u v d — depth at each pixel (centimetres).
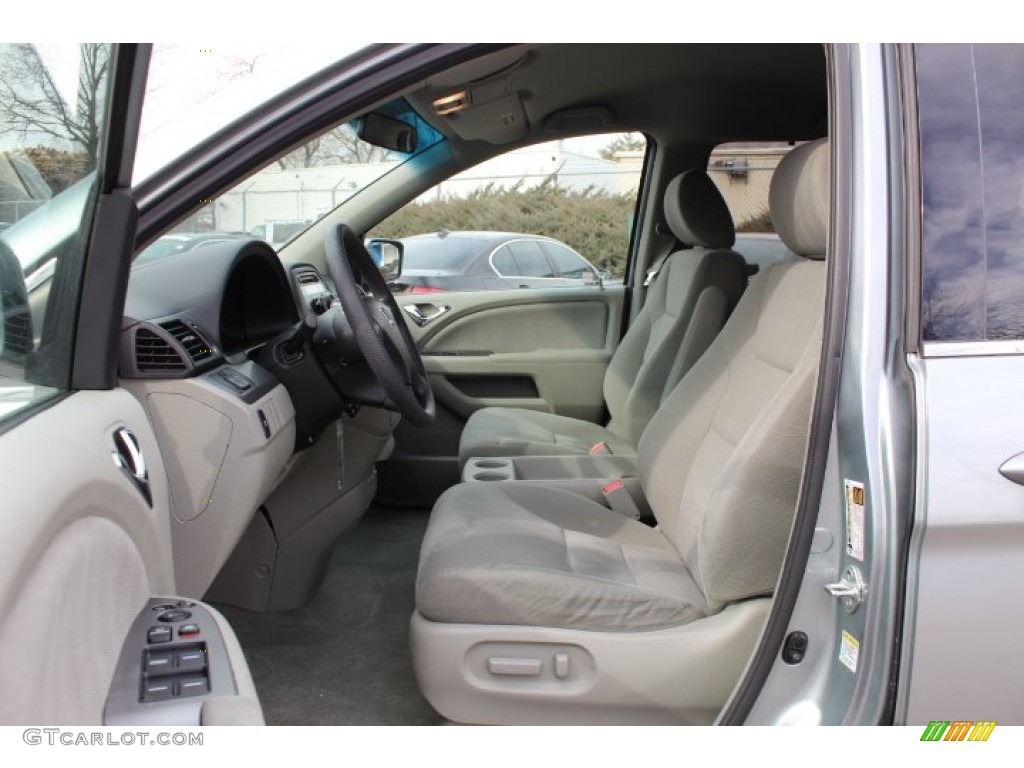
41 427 104
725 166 339
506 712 160
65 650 91
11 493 87
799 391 152
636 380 304
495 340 350
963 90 127
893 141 125
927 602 120
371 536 306
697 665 155
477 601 159
